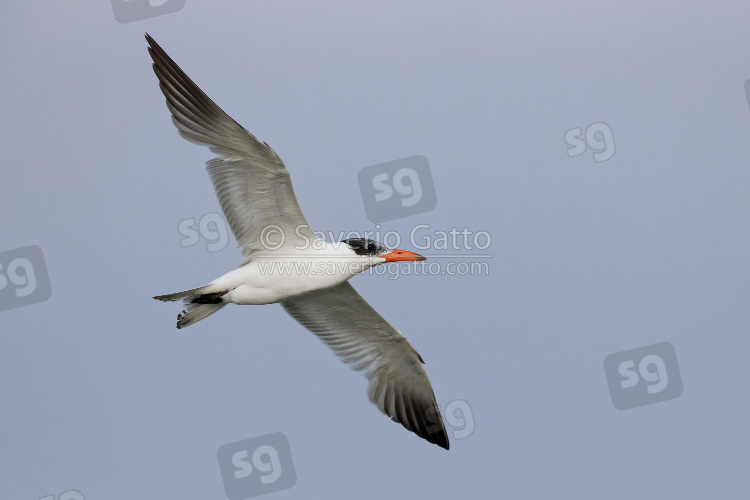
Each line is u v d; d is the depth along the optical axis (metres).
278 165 11.85
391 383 14.70
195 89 11.92
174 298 12.44
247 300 12.66
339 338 14.44
